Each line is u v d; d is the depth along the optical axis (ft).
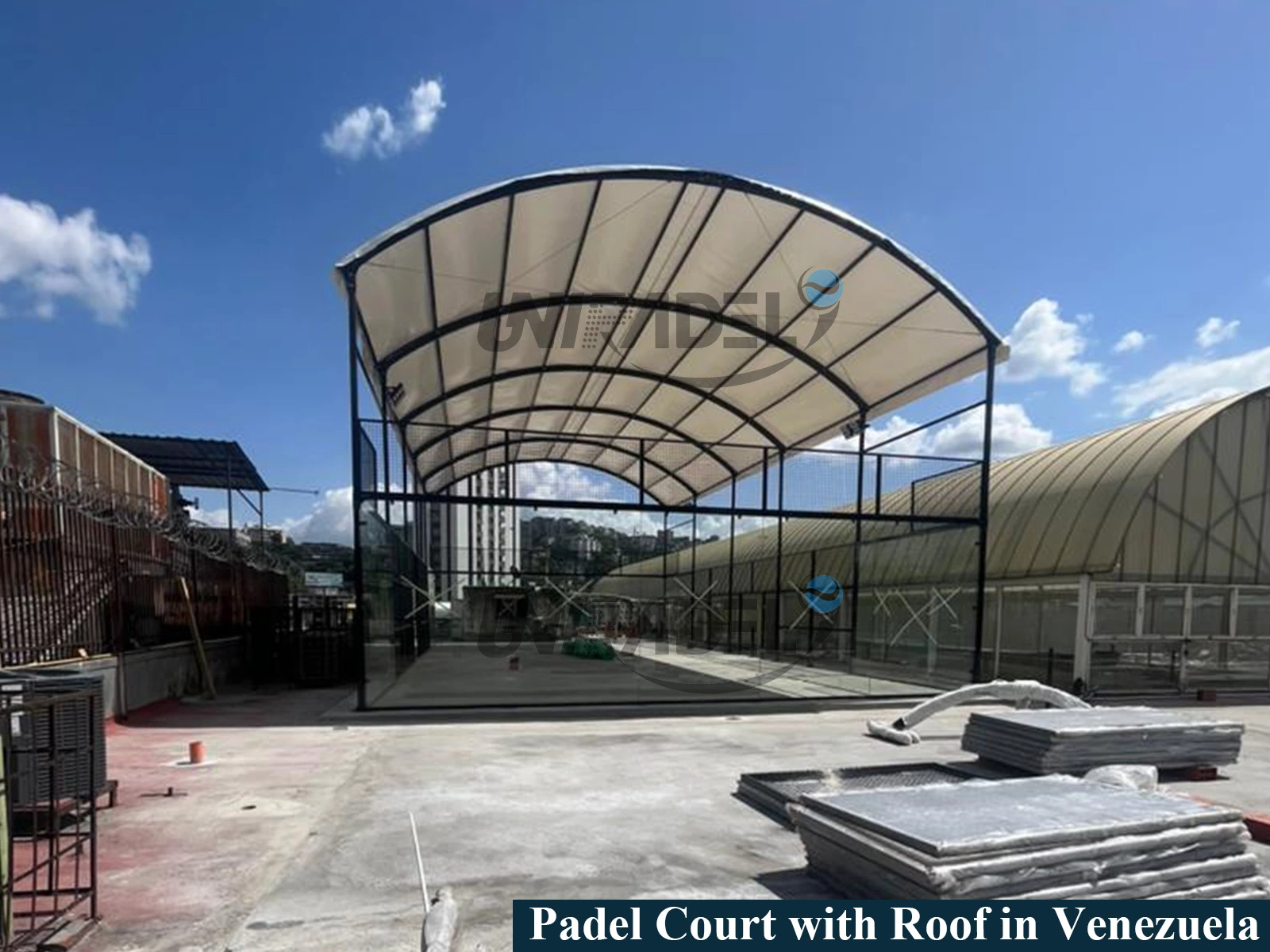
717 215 35.86
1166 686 47.16
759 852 16.84
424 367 48.91
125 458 48.73
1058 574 48.49
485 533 90.68
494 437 72.79
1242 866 13.58
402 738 29.91
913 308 41.29
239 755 26.43
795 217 35.94
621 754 27.32
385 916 13.44
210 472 71.77
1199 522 48.08
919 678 52.31
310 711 36.50
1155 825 13.29
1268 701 45.75
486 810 19.94
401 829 18.26
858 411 55.01
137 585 36.45
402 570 53.67
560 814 19.66
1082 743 23.12
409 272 36.19
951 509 50.62
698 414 64.85
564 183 32.45
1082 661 45.96
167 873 15.40
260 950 12.19
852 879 14.07
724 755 27.32
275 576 65.16
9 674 18.94
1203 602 48.42
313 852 16.65
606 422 69.67
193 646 42.83
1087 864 12.53
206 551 45.80
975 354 43.55
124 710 33.76
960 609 48.55
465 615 87.35
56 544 29.68
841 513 42.83
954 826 12.96
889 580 57.67
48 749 13.61
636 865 16.01
